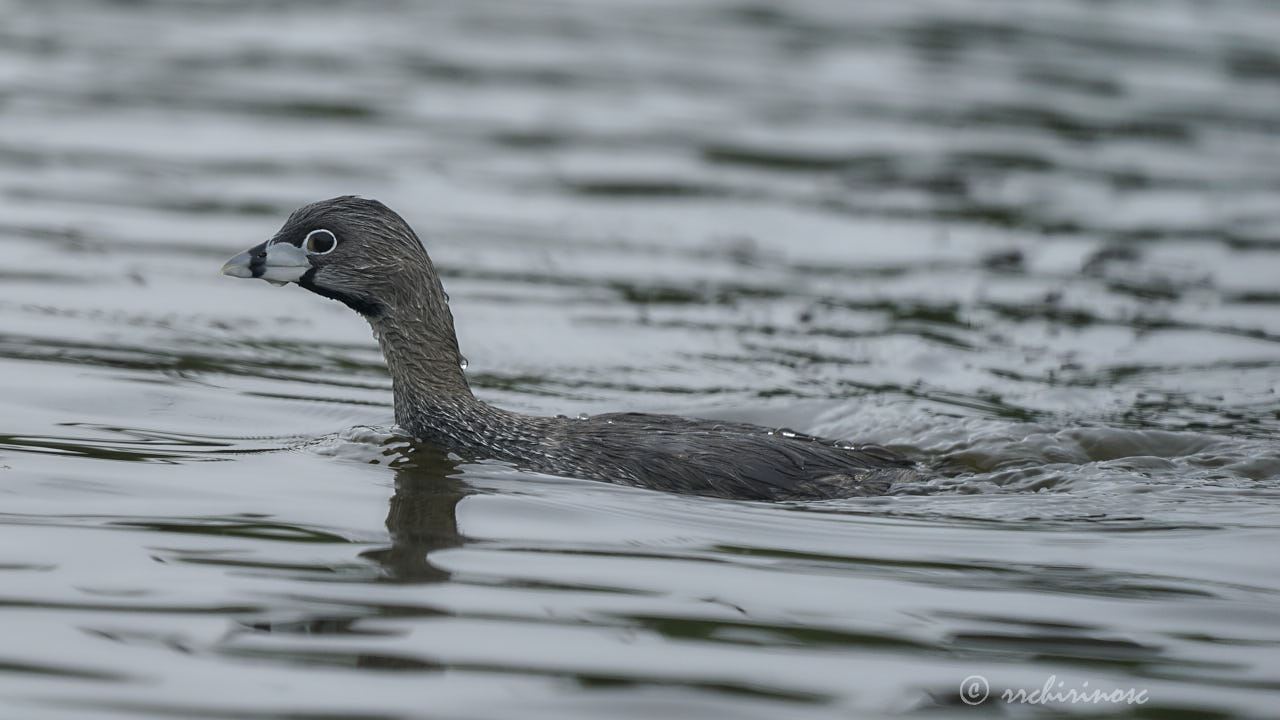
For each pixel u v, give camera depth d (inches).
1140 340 632.4
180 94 1018.1
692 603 335.6
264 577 340.5
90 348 555.2
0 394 488.1
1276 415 533.0
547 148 933.2
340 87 1055.0
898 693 291.4
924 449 476.1
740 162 922.7
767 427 470.9
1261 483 444.5
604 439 446.3
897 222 818.8
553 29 1273.4
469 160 896.3
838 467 444.1
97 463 422.3
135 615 315.3
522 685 289.9
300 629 312.0
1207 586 353.4
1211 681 300.7
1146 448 476.1
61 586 328.8
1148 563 370.0
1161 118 1048.8
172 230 733.9
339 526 379.9
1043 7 1400.1
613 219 799.7
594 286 689.0
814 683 295.0
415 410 463.5
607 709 281.0
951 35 1282.0
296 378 541.6
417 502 402.9
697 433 452.8
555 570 354.3
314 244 454.9
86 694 279.4
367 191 820.0
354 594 332.8
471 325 623.8
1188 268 746.2
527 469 441.1
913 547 381.1
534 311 647.1
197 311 621.0
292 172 850.1
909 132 999.6
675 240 769.6
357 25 1255.5
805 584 350.3
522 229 773.3
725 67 1158.3
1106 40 1277.1
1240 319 664.4
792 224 806.5
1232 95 1117.1
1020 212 843.4
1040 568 365.7
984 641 318.0
